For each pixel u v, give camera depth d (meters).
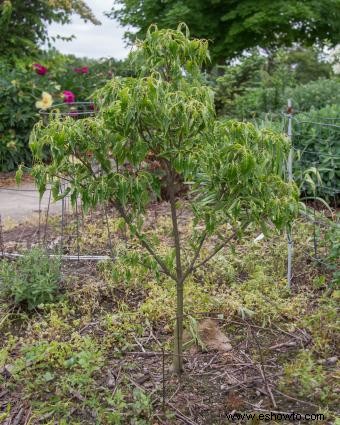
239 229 2.61
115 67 11.39
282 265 4.09
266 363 3.00
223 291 3.78
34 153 2.39
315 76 14.61
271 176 2.46
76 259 4.36
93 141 2.33
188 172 2.29
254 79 9.27
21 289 3.58
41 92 8.72
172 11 10.94
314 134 5.45
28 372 2.91
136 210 2.56
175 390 2.77
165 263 2.86
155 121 2.22
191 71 2.38
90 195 2.39
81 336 3.27
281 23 11.37
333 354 3.06
